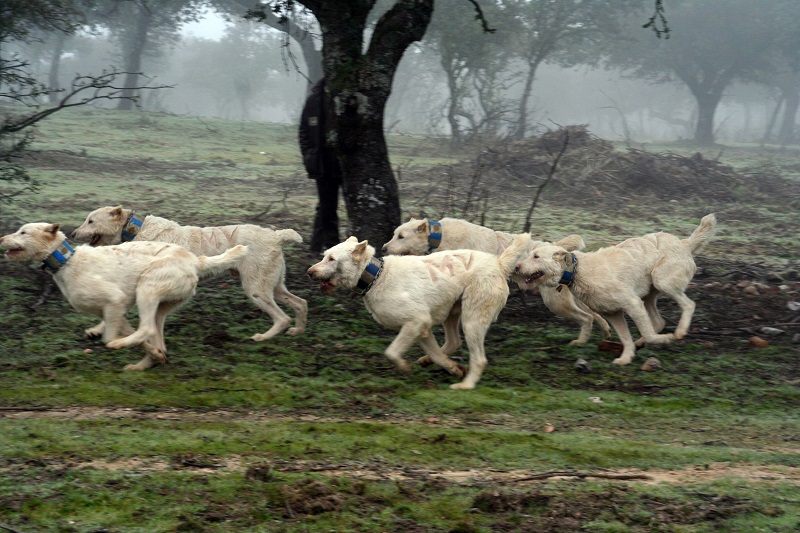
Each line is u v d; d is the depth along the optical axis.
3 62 15.51
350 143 12.92
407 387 8.93
